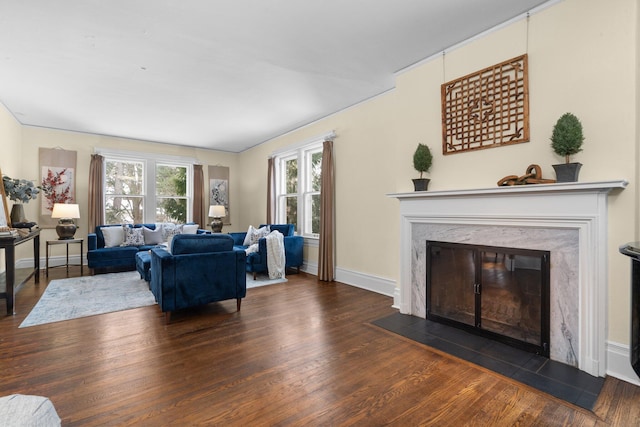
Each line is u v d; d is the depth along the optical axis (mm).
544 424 1539
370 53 2959
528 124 2344
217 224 6816
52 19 2381
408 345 2434
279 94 3980
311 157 5441
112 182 6125
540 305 2248
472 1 2229
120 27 2500
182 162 6824
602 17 2021
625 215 1925
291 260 5133
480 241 2584
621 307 1939
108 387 1847
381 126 3984
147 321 2947
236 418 1579
